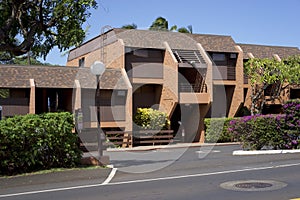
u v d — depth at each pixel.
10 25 12.14
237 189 9.36
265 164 13.88
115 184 10.52
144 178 11.48
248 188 9.45
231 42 32.41
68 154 13.32
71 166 13.39
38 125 12.57
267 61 31.09
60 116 13.13
